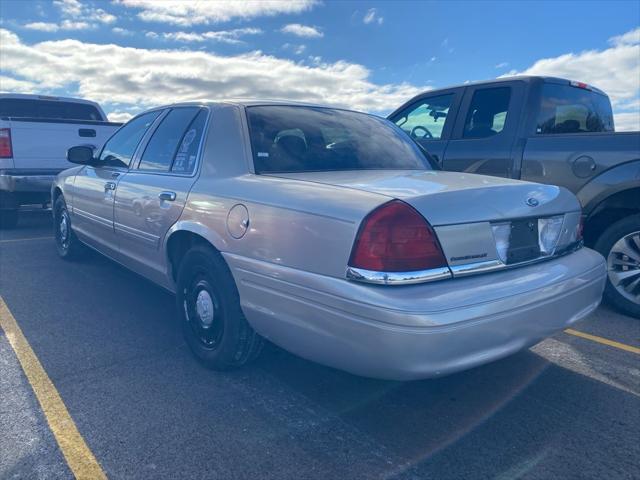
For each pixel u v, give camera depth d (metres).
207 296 3.40
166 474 2.47
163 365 3.55
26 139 8.02
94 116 10.69
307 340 2.68
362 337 2.41
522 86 5.02
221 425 2.86
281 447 2.68
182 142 3.93
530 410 3.05
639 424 2.91
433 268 2.47
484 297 2.49
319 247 2.59
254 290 2.95
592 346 3.92
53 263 6.15
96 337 4.01
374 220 2.45
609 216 4.64
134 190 4.21
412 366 2.36
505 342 2.59
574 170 4.48
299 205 2.74
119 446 2.66
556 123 5.10
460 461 2.59
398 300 2.34
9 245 7.18
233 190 3.18
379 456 2.62
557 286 2.80
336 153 3.54
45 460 2.55
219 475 2.47
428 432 2.83
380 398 3.17
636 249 4.38
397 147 3.89
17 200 8.21
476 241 2.61
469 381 3.38
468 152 5.22
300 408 3.04
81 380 3.33
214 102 3.84
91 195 5.09
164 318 4.43
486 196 2.72
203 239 3.46
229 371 3.45
